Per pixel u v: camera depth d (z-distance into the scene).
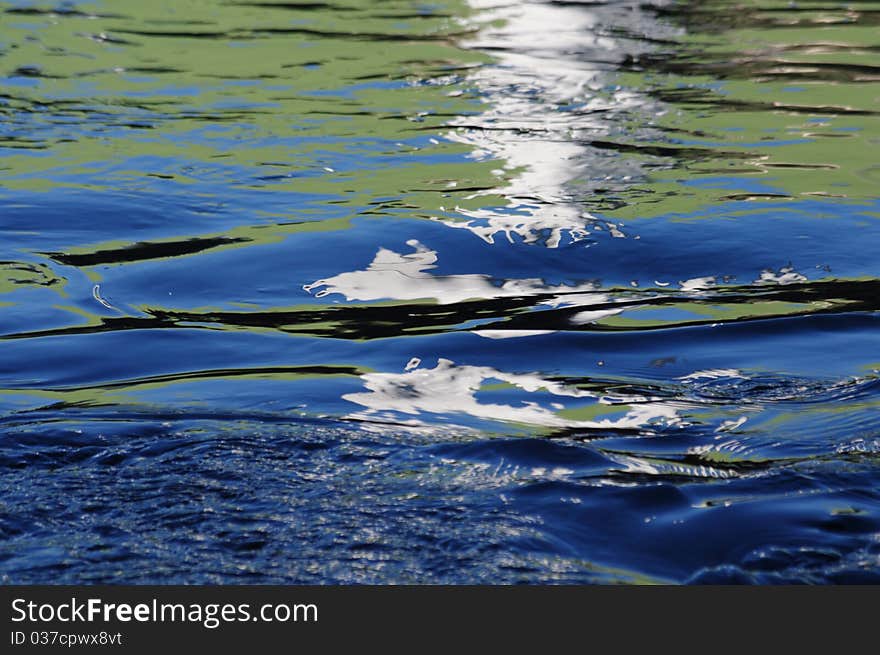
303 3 17.83
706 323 7.02
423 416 5.68
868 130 11.19
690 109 11.91
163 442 5.21
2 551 4.25
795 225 8.59
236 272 7.75
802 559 4.24
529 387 6.11
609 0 18.03
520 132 11.01
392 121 11.37
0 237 8.30
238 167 9.95
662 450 5.27
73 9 16.80
